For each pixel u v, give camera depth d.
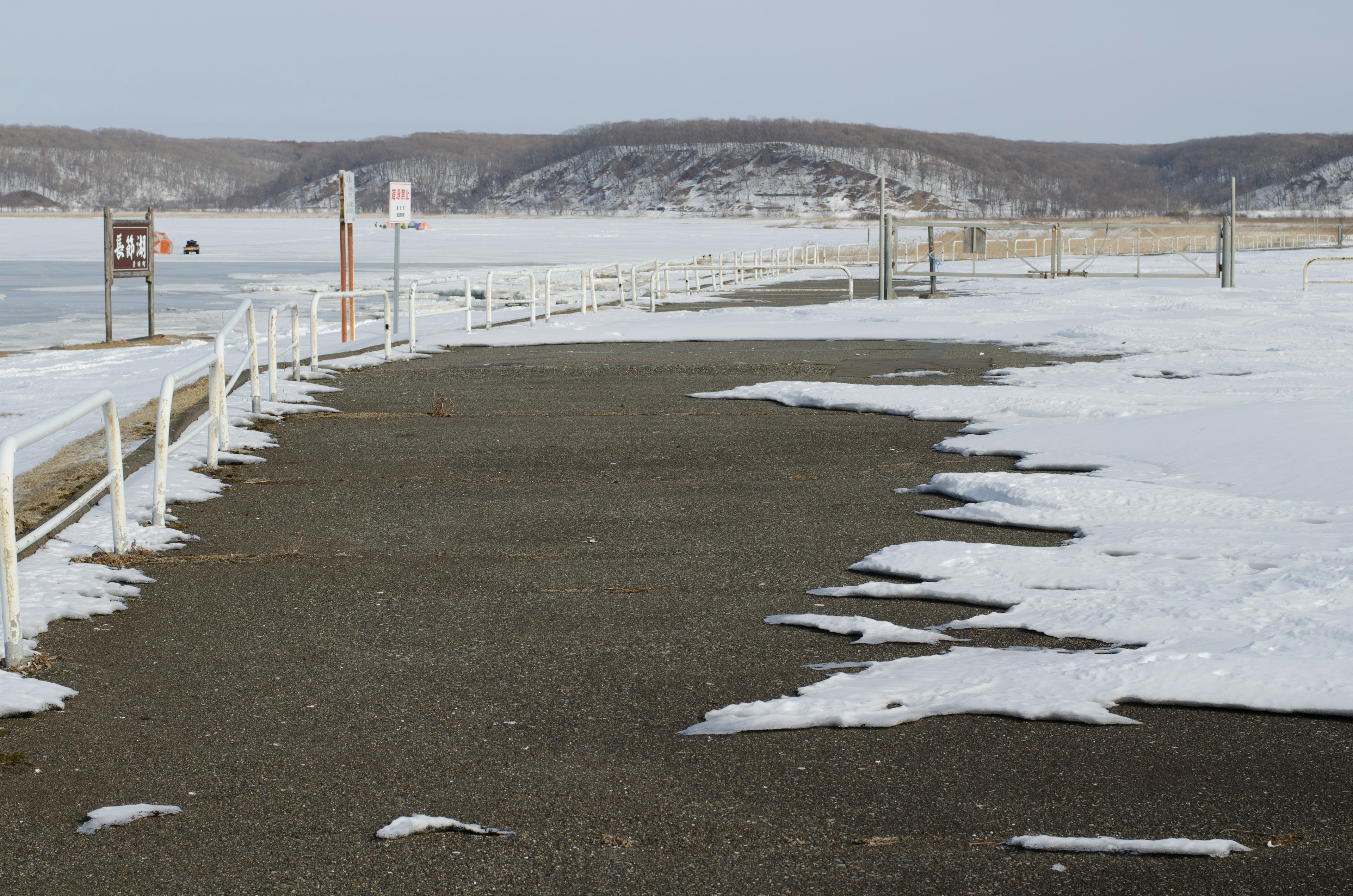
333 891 3.69
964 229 39.97
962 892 3.68
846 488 9.83
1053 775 4.48
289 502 9.27
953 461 10.89
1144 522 8.27
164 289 47.12
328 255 85.44
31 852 3.94
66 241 108.00
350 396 15.19
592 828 4.11
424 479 10.20
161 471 8.12
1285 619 5.96
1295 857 3.86
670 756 4.70
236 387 14.77
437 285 47.84
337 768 4.61
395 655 5.92
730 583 7.20
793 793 4.36
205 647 6.02
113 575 7.04
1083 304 28.62
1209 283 39.00
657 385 16.25
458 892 3.68
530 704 5.28
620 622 6.46
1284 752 4.64
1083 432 11.42
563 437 12.27
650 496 9.56
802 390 14.85
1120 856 3.88
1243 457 9.89
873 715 5.02
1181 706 5.09
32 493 8.97
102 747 4.79
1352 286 35.75
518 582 7.20
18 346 26.09
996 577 7.04
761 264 47.94
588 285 38.88
